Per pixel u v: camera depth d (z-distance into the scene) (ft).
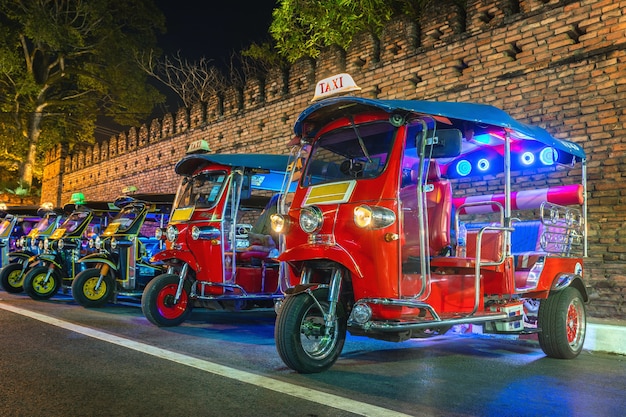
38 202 92.84
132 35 89.45
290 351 15.72
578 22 26.96
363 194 16.56
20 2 80.89
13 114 91.71
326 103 17.65
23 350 18.76
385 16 43.96
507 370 17.71
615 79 25.63
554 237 21.09
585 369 18.13
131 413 12.22
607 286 25.25
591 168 26.12
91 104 93.91
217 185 26.76
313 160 18.93
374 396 13.99
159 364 17.01
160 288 25.29
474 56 30.99
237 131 49.06
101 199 71.20
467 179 30.83
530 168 25.39
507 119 18.37
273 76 45.47
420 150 16.38
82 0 83.97
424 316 16.56
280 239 20.02
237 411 12.47
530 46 28.68
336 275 16.48
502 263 18.63
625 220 24.94
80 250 37.37
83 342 20.47
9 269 40.37
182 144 55.98
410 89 34.22
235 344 21.06
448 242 19.27
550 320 19.61
